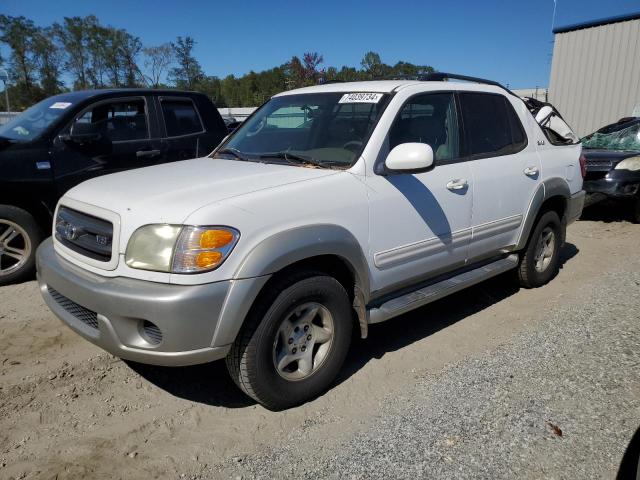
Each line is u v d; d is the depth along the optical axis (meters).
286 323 2.95
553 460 2.62
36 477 2.52
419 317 4.48
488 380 3.39
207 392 3.31
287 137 3.86
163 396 3.25
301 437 2.85
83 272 2.94
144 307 2.56
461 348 3.89
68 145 5.35
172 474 2.56
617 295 4.88
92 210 2.98
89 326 2.90
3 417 2.99
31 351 3.75
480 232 4.14
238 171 3.36
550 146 4.98
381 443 2.78
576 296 4.90
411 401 3.18
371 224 3.29
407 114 3.65
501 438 2.79
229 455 2.71
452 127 4.02
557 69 15.27
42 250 3.42
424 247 3.67
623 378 3.36
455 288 3.94
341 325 3.20
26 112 5.98
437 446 2.74
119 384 3.37
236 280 2.65
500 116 4.48
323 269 3.25
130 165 5.83
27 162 5.06
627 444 2.72
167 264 2.60
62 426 2.93
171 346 2.60
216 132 6.71
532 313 4.52
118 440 2.82
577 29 14.61
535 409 3.05
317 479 2.52
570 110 15.18
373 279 3.38
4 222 4.96
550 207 5.12
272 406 3.03
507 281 5.26
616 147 8.90
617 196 7.77
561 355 3.70
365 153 3.35
